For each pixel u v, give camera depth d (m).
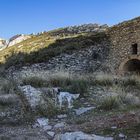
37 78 17.48
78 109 13.02
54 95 14.65
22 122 11.80
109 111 12.37
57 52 29.12
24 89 15.37
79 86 15.87
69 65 27.98
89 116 11.97
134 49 25.84
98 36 29.86
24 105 13.23
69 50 29.02
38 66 28.47
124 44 26.55
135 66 27.22
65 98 14.24
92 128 10.21
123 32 26.77
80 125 10.81
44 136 10.16
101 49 28.67
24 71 27.97
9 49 38.31
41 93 14.80
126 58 26.09
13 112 12.57
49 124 11.54
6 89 15.55
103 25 37.00
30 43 36.78
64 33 38.34
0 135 10.21
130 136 9.29
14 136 10.16
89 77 18.45
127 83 18.06
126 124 10.11
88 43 29.31
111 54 27.84
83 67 27.80
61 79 17.31
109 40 28.56
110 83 17.56
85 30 37.12
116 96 13.70
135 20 25.67
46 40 35.62
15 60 30.55
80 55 28.36
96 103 13.62
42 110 12.69
